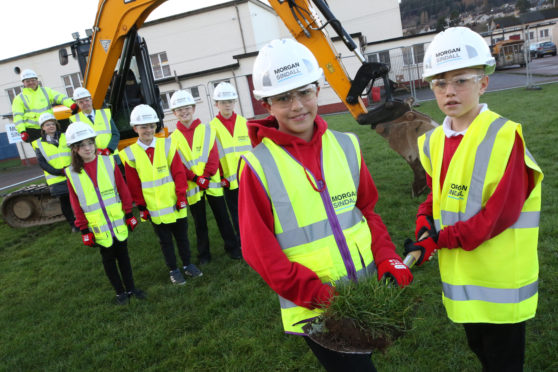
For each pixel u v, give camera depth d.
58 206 7.60
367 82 5.22
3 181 16.59
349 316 1.43
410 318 1.51
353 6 27.06
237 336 3.13
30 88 7.03
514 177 1.64
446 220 1.86
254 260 1.55
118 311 3.86
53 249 6.15
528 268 1.75
